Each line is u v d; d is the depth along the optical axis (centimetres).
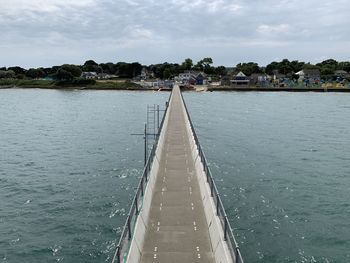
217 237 1277
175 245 1343
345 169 3778
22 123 7412
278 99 12950
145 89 17988
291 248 2112
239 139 5416
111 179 3431
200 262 1235
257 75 19338
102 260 2009
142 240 1352
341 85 17350
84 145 5066
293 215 2572
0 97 14400
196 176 2159
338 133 5959
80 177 3516
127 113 8938
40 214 2633
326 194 3019
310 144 5050
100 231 2350
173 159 2581
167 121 4425
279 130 6247
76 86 19300
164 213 1623
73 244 2192
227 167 3803
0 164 4053
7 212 2675
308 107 10225
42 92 17300
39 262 2011
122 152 4578
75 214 2620
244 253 2041
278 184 3253
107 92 17012
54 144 5172
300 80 19188
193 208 1683
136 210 1387
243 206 2712
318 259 2000
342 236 2272
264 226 2386
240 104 11112
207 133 5959
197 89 17375
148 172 1883
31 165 4003
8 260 2028
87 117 8269
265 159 4166
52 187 3222
